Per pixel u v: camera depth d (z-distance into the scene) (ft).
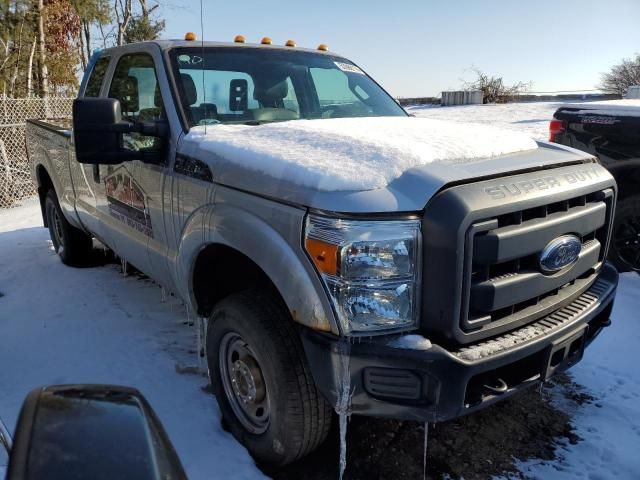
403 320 7.41
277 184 8.00
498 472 9.15
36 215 29.63
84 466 3.97
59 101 38.78
